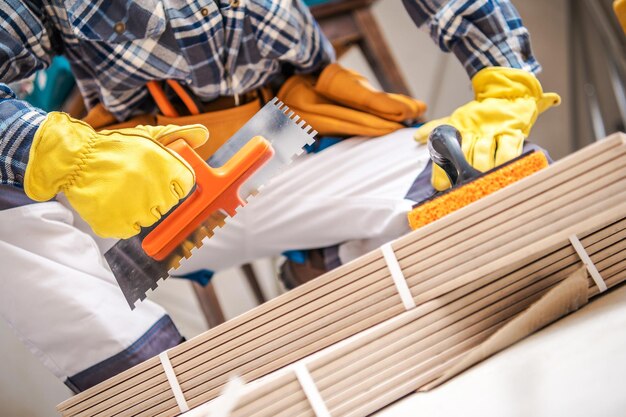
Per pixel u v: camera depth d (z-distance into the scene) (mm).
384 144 1111
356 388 708
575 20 2486
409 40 2514
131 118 1125
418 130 1056
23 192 938
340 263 1145
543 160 792
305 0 1658
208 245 1160
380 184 1058
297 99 1164
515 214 736
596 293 764
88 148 787
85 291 923
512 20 1021
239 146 805
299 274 1265
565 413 542
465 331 743
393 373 719
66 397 1321
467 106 983
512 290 757
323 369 706
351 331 750
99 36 965
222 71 1036
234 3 982
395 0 2488
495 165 879
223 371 757
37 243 929
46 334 918
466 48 1033
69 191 789
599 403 541
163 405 761
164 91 1090
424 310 735
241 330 752
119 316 928
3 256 901
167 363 758
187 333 1983
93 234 1072
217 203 787
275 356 752
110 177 771
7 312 916
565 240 766
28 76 1007
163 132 801
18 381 1212
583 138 2574
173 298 2023
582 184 734
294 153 797
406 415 645
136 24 960
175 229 780
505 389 607
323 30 1694
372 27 1725
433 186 976
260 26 1019
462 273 739
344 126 1135
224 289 2150
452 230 739
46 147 784
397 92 1737
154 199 768
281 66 1179
